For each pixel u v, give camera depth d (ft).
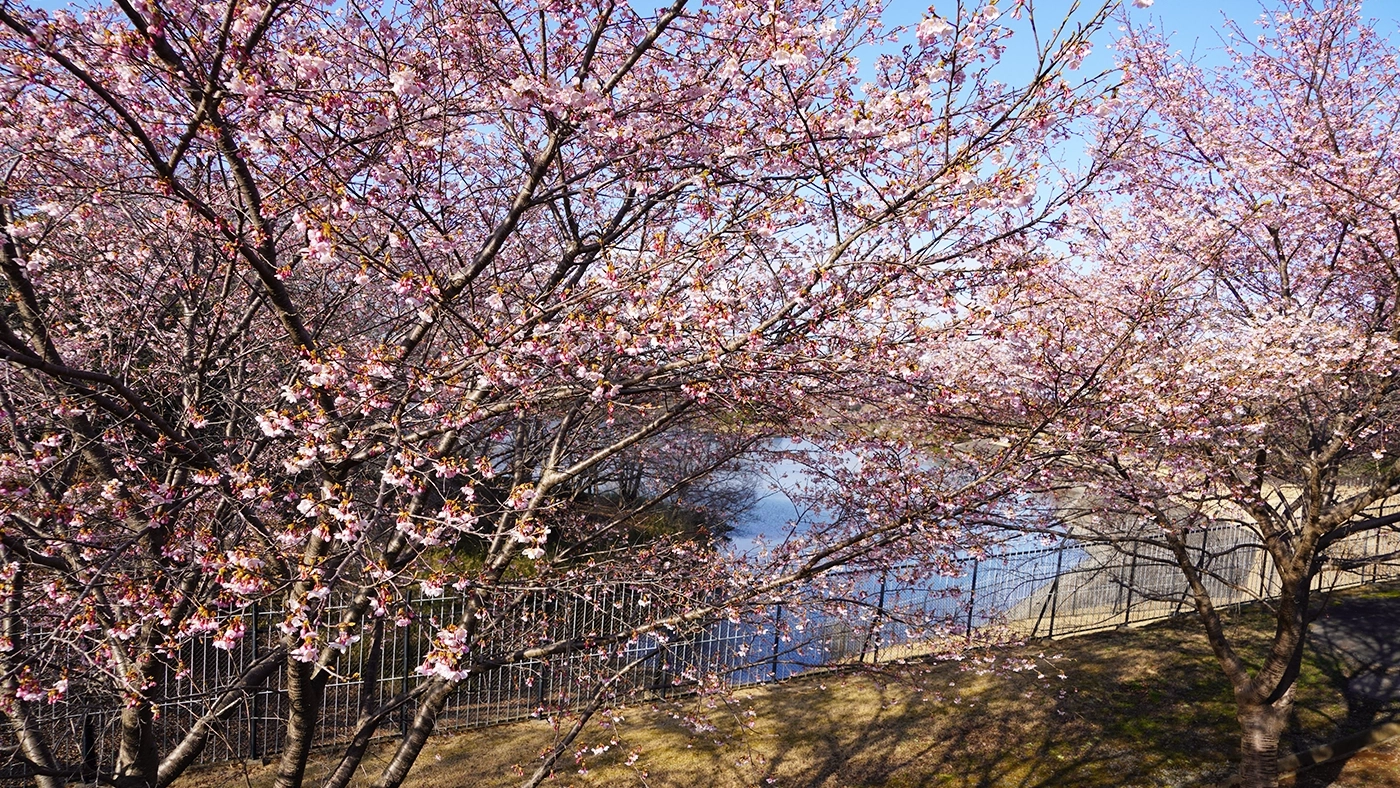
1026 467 19.88
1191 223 27.50
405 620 13.70
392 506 16.26
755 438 22.82
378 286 22.65
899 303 16.52
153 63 12.85
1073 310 26.66
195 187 17.42
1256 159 26.25
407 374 14.67
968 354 23.94
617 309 14.56
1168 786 28.09
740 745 30.09
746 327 17.22
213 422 18.11
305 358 13.76
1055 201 17.20
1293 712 33.30
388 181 15.15
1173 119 28.78
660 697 28.94
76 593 13.57
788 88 14.19
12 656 13.35
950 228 15.93
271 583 14.28
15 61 13.15
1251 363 23.50
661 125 16.33
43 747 16.57
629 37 16.51
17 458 14.78
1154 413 22.11
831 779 28.25
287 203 14.01
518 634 22.86
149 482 14.55
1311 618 26.12
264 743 28.27
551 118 14.44
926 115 14.48
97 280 20.26
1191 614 45.32
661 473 36.17
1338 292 28.96
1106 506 28.76
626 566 24.41
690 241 17.06
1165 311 24.85
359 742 17.57
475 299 18.57
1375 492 22.44
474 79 17.30
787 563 23.38
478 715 32.24
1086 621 44.96
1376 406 23.13
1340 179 24.72
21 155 15.15
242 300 22.31
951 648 26.50
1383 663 37.65
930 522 17.93
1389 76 26.99
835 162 15.16
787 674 37.04
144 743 17.43
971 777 28.73
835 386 18.01
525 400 14.62
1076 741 31.30
